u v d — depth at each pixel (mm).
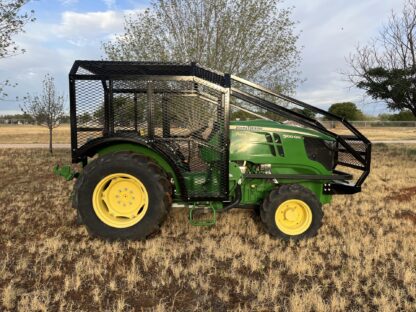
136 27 10555
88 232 4418
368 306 3182
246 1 10359
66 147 18922
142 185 4340
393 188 7699
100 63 4734
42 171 10172
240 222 5172
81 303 3166
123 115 4430
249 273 3740
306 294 3248
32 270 3727
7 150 16906
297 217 4703
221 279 3613
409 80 11656
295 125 5363
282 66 11156
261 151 4875
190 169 4543
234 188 4719
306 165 4965
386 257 4133
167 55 10430
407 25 11617
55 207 6055
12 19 6855
